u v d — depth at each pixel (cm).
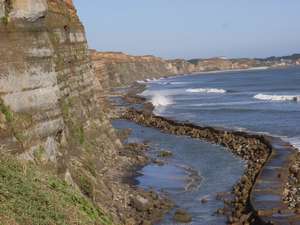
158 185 3328
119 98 11488
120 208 2634
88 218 1598
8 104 1920
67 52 3603
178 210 2727
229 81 19975
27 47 2092
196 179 3544
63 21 3659
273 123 6397
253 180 3316
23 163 1744
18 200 1362
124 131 6081
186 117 7569
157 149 4884
